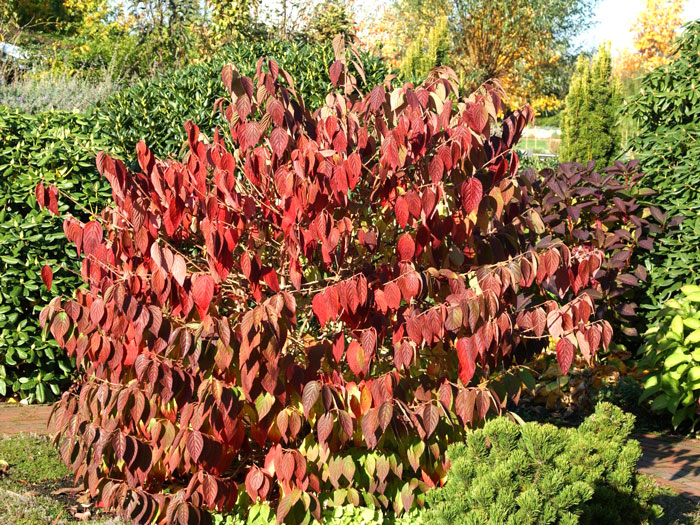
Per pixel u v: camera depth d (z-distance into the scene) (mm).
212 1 16922
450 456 3488
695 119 7160
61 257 6219
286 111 3656
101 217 4133
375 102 3617
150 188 3730
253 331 3404
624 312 6824
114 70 19203
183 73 8438
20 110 6832
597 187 7156
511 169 3840
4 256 5945
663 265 6945
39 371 6230
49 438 5043
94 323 3705
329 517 3648
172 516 3559
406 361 3566
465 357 3539
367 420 3486
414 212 3498
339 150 3566
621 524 3645
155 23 18719
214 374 3766
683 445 5715
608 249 6934
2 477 4277
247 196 3609
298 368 3576
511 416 3939
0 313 5934
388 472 3697
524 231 4223
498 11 31672
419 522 3697
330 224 3465
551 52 33406
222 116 7621
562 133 22359
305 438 3703
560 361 3658
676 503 4312
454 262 3885
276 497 3879
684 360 5809
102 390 3617
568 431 3838
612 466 3691
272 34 18016
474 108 3607
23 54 19688
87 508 3939
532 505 3033
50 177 6180
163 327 3559
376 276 3771
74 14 28719
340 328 4117
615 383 6598
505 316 3516
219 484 3617
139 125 7734
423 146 3680
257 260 3529
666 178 7098
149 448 3695
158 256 3398
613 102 21469
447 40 27234
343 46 4152
